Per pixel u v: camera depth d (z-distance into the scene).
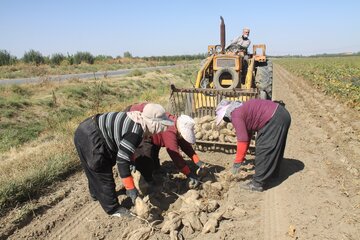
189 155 5.49
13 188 5.15
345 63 40.91
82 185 5.83
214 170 6.20
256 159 5.30
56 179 5.92
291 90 18.95
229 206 4.80
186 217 4.49
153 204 4.95
